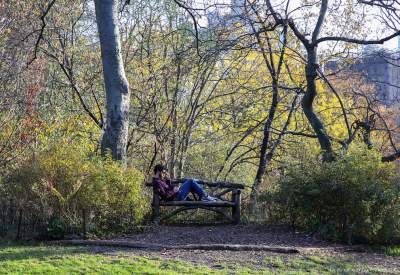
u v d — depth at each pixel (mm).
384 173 10516
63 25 17375
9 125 12141
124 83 12547
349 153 10961
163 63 17594
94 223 10117
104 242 9289
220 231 11094
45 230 9742
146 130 17500
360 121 14766
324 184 10359
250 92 18031
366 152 10719
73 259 8016
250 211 12938
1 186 10125
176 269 7566
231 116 18438
